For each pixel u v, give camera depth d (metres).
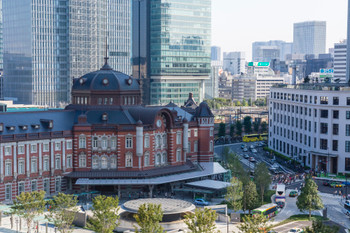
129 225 125.00
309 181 138.25
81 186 158.25
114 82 169.25
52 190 154.12
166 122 170.50
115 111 166.25
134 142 160.38
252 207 138.25
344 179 185.75
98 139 159.75
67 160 158.00
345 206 148.88
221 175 185.75
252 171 191.12
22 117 152.25
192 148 187.25
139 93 175.12
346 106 197.38
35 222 121.25
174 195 160.62
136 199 142.00
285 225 132.25
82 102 170.12
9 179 144.12
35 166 150.00
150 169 164.12
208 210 102.00
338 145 199.62
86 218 130.38
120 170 160.38
